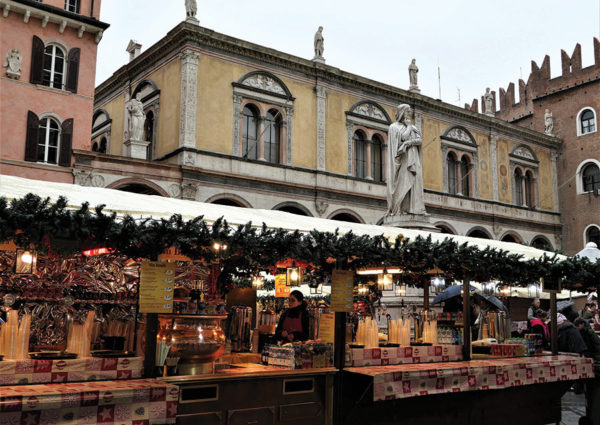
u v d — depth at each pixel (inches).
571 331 449.7
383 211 1250.6
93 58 959.0
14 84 878.4
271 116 1133.1
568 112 1700.3
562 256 409.7
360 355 296.0
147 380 228.5
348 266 294.8
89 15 954.1
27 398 191.2
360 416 285.1
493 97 2036.2
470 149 1459.2
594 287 400.5
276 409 258.5
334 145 1197.7
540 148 1656.0
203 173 1008.2
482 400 330.0
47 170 883.4
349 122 1223.5
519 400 349.1
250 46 1089.4
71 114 924.0
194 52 1035.9
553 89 1745.8
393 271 362.3
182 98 1024.9
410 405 301.3
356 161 1248.8
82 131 931.3
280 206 1100.5
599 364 381.7
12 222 202.4
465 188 1459.2
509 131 1562.5
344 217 1247.5
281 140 1129.4
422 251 300.7
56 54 933.2
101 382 222.5
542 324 476.4
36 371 214.2
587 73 1667.1
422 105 1360.7
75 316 237.6
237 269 363.3
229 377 243.8
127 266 322.0
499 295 528.1
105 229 218.8
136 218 239.9
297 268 366.3
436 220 1353.3
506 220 1513.3
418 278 403.5
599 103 1631.4
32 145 878.4
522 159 1594.5
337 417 277.9
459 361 334.0
